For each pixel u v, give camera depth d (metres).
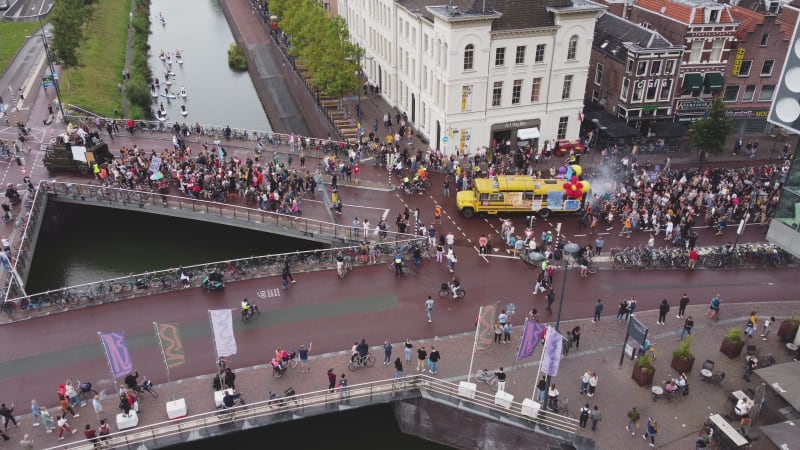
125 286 44.72
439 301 44.56
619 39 73.00
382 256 49.09
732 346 39.38
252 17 134.62
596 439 33.84
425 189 60.41
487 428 35.41
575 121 69.12
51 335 40.72
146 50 118.69
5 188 57.81
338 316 42.91
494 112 66.06
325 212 55.28
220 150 63.66
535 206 54.91
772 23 69.88
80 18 99.38
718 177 60.19
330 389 34.88
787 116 37.06
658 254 49.03
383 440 37.44
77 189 56.28
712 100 70.88
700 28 68.69
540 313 43.59
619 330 42.12
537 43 63.75
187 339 40.56
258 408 34.56
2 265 46.50
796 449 30.27
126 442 32.44
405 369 38.28
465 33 60.62
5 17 120.56
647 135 73.06
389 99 84.50
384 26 81.56
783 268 49.31
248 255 54.59
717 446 33.59
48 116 75.25
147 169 59.06
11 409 33.50
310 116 83.62
